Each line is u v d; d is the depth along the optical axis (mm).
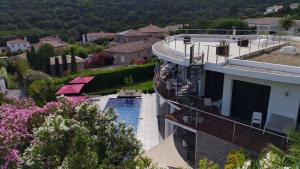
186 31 46219
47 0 158125
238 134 17609
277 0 126875
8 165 8672
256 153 15500
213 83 22594
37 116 11648
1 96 17781
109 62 80688
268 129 17984
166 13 143000
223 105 20750
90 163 8875
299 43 30953
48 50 89188
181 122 19609
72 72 63875
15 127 10836
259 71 18188
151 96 40750
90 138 9648
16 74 71438
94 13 152000
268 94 18719
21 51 120625
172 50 26641
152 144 24578
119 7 156125
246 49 27047
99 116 11719
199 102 22750
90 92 46719
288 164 8859
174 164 16984
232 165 14008
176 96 23828
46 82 41844
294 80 16516
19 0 157000
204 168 10875
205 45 30516
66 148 9328
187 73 24359
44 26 146000
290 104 17656
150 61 66062
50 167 9039
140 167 10047
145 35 107875
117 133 11680
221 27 72688
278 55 23828
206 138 17875
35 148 8875
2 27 144000
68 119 9852
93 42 122625
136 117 32625
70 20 148125
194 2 140125
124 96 40469
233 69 18922
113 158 11062
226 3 132000
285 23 43438
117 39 115375
